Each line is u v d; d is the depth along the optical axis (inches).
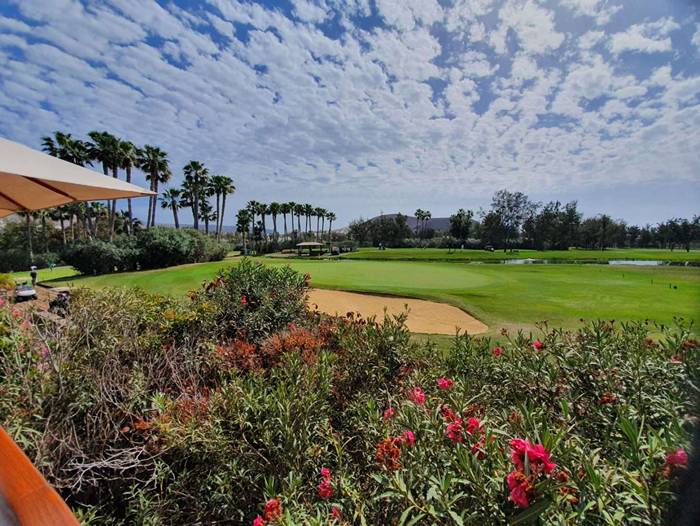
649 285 417.7
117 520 78.2
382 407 93.2
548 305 309.3
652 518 37.3
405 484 48.3
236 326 156.7
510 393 85.0
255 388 83.7
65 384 86.2
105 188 93.0
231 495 70.1
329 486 59.0
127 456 80.7
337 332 127.5
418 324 267.0
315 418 78.5
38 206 133.5
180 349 118.6
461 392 78.3
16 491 30.3
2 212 152.1
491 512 40.8
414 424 61.3
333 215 2588.6
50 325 105.7
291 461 69.2
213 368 113.7
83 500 80.2
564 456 44.3
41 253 1290.6
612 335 96.8
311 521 47.4
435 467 52.4
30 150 90.0
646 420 61.1
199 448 75.7
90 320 109.8
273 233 2054.6
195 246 898.7
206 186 1353.3
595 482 39.1
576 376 79.0
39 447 74.2
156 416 85.3
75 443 80.7
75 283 527.2
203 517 73.9
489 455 46.5
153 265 805.2
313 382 86.9
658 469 40.3
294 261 892.6
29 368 86.6
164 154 1112.8
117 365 99.0
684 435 42.0
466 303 322.0
